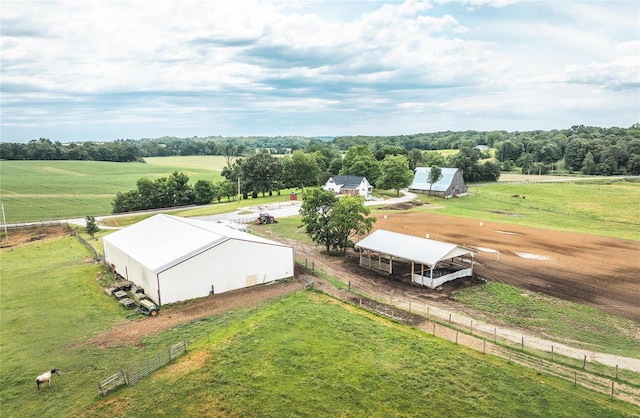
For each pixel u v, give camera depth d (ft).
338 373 73.05
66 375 74.38
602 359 83.15
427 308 109.50
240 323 94.32
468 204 302.45
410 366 76.18
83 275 138.31
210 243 120.57
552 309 109.70
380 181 349.20
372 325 93.86
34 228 233.35
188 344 85.25
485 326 98.53
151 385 70.03
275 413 62.69
